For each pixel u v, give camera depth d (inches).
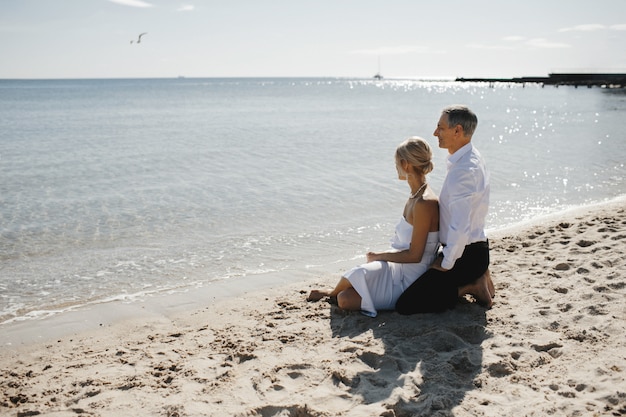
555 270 222.7
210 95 3312.0
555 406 119.4
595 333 155.9
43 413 130.1
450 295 177.0
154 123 1166.3
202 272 262.1
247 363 152.4
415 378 136.1
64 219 359.6
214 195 431.2
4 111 1603.1
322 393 131.9
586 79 5000.0
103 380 146.6
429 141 830.5
